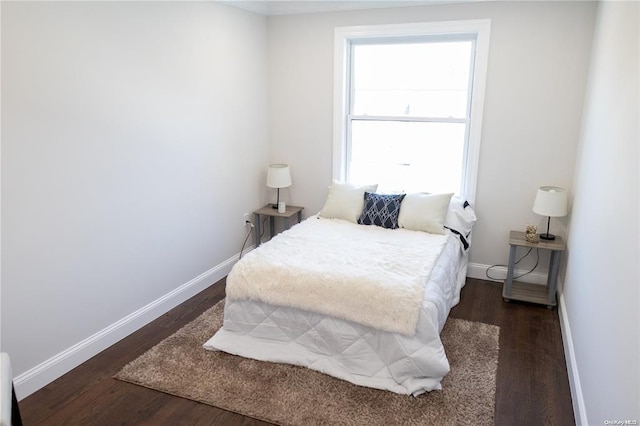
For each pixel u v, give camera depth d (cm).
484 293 360
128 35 264
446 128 386
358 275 249
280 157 442
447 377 244
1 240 208
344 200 379
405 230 351
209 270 372
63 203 236
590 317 211
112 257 272
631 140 169
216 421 212
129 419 212
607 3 260
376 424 209
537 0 326
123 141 270
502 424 211
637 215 148
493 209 374
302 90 416
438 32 358
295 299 251
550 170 350
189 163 331
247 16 382
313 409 219
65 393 230
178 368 252
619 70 206
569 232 327
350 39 394
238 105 384
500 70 347
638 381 129
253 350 264
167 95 301
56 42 222
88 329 261
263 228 448
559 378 246
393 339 234
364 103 410
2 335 214
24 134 212
